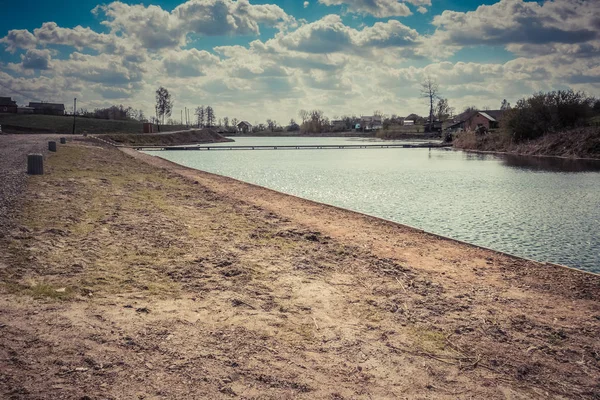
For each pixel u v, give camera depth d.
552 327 6.02
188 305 6.00
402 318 6.11
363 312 6.23
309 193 24.28
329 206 17.12
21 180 16.39
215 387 4.04
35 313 5.31
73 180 18.05
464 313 6.42
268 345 5.00
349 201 21.47
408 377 4.54
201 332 5.19
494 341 5.53
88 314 5.41
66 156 29.25
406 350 5.14
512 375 4.72
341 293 6.97
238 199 17.72
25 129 83.31
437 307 6.59
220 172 36.53
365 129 188.50
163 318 5.50
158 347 4.72
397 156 59.16
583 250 12.58
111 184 18.47
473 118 107.00
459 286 7.71
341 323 5.79
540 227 15.65
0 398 3.57
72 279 6.59
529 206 20.12
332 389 4.20
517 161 48.97
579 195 23.56
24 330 4.84
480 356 5.11
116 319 5.33
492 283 8.01
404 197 22.83
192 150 70.00
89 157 31.56
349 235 11.74
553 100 60.28
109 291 6.26
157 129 124.06
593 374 4.81
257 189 22.09
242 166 42.59
